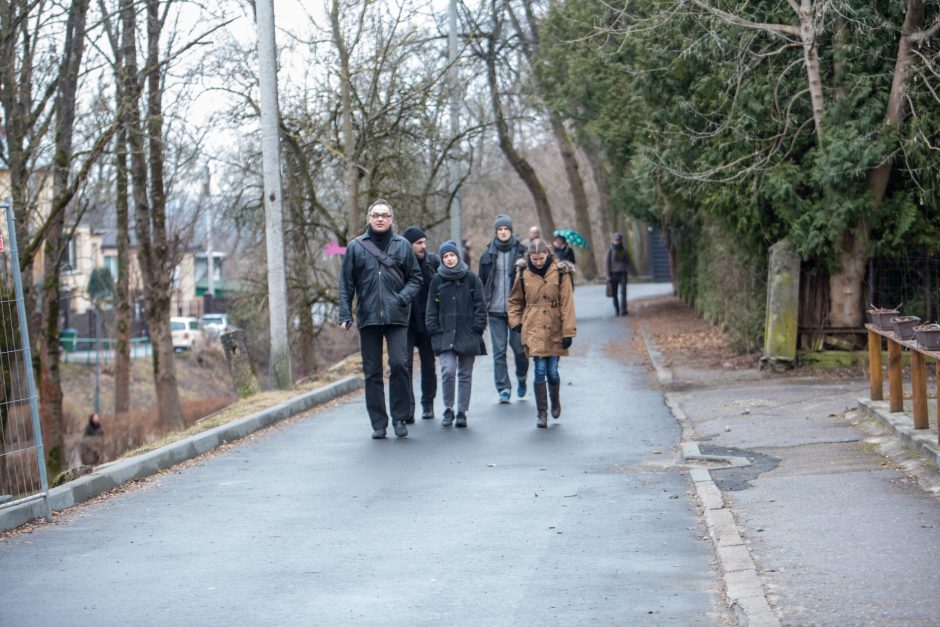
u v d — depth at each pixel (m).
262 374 31.91
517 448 12.34
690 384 17.34
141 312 71.75
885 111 17.02
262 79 17.77
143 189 33.22
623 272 31.44
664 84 18.97
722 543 7.57
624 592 6.71
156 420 34.62
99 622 6.37
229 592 6.96
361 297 13.28
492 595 6.74
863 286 18.16
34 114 22.23
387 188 25.17
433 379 14.94
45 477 9.40
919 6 16.31
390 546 8.08
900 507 8.33
